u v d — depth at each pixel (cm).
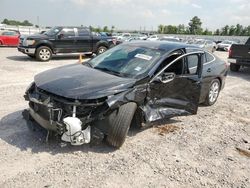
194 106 564
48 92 411
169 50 525
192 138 500
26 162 379
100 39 1636
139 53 523
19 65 1245
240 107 727
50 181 342
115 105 401
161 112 489
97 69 500
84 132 394
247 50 1259
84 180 349
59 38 1477
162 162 406
